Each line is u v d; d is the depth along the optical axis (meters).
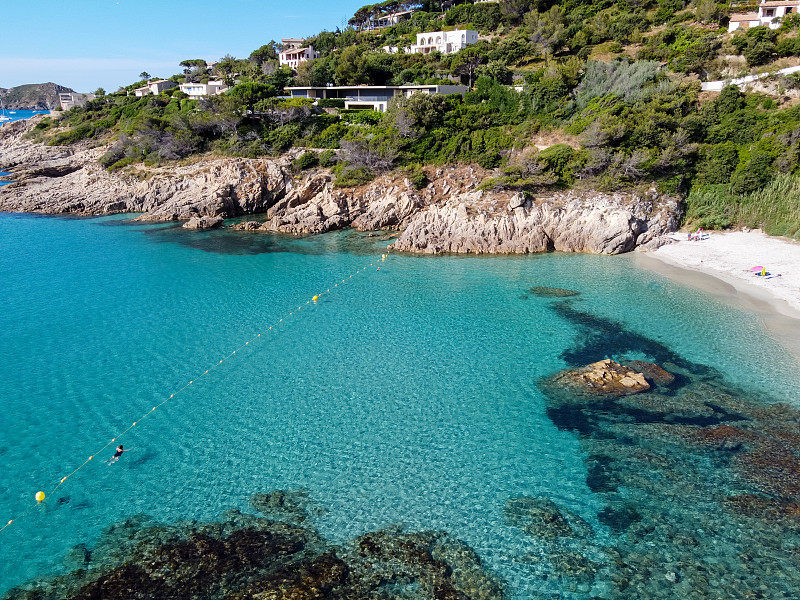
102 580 16.70
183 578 16.73
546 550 17.86
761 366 29.27
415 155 64.31
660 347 31.91
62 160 96.38
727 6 77.00
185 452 23.12
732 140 55.31
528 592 16.28
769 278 40.94
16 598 16.08
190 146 78.56
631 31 78.56
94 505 20.11
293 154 72.62
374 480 21.28
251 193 67.38
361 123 75.06
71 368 30.31
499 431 24.41
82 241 56.28
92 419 25.55
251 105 80.12
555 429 24.52
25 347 32.69
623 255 49.66
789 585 16.22
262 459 22.61
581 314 36.97
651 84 60.88
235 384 28.69
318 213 61.16
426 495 20.47
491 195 55.53
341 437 24.06
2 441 23.88
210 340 33.78
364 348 32.66
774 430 23.64
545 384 28.28
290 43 150.50
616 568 17.09
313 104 80.25
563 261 48.56
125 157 83.50
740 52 66.06
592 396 26.92
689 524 18.77
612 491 20.53
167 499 20.39
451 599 15.96
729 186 53.31
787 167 51.72
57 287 42.91
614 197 52.47
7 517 19.53
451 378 29.06
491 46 86.81
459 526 18.94
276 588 16.28
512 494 20.48
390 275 45.69
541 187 55.91
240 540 18.28
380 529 18.80
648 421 24.77
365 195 62.53
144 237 57.97
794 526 18.36
